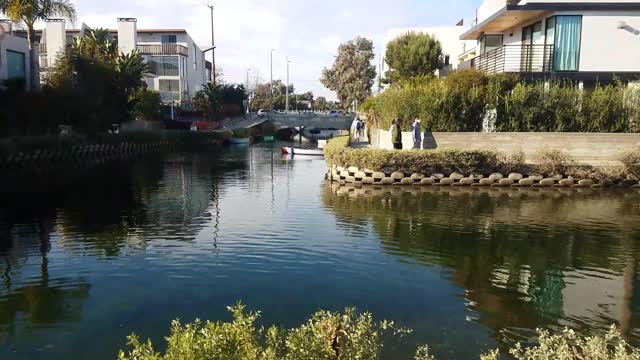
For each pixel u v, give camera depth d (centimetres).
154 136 4284
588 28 2323
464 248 1207
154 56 5934
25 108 2912
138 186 2284
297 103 9619
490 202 1797
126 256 1152
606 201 1812
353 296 913
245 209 1709
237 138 5212
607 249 1195
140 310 855
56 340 748
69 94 3195
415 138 2228
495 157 2141
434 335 755
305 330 457
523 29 2702
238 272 1041
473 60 3000
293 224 1466
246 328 415
